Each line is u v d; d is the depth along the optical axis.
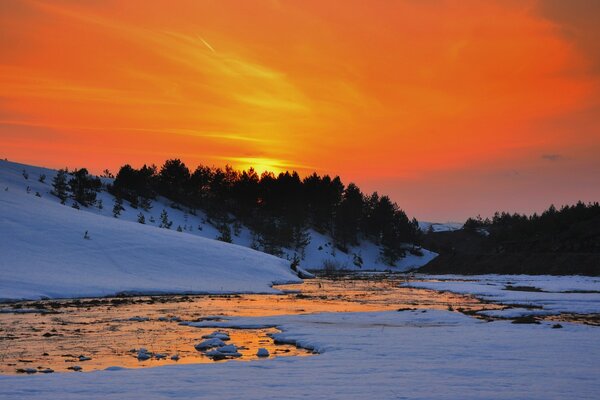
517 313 32.66
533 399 10.05
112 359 18.12
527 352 16.78
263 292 53.78
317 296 49.47
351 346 18.84
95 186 137.75
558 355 16.11
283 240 138.25
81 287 45.75
